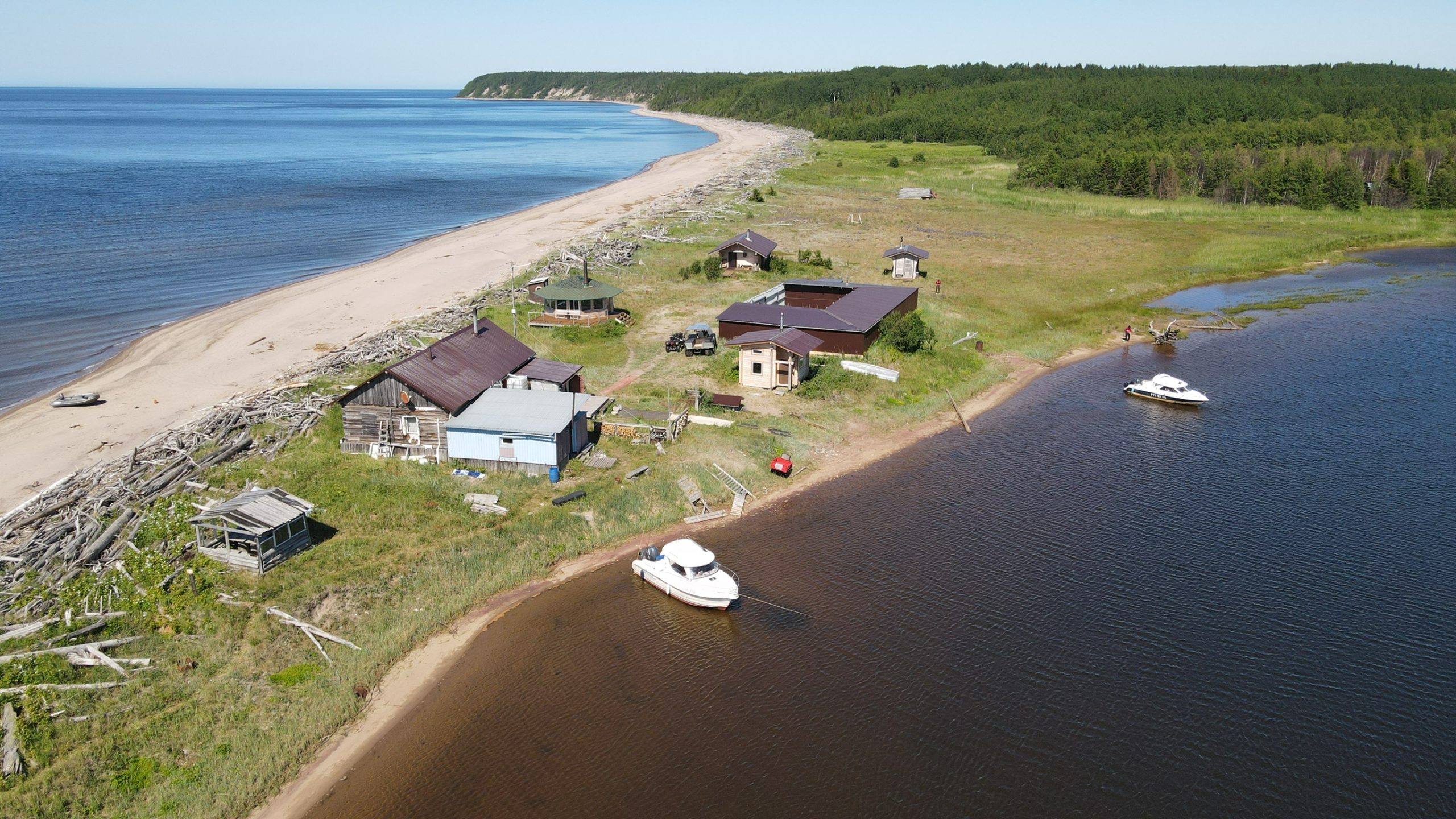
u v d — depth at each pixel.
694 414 55.91
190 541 38.59
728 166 193.12
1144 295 93.44
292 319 76.81
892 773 28.58
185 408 57.09
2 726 28.22
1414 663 34.12
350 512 42.19
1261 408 61.78
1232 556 41.91
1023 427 58.28
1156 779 28.39
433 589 37.75
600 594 38.59
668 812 27.12
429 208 143.88
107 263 99.56
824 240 114.69
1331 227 130.12
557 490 45.97
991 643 35.12
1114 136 191.38
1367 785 28.28
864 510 46.25
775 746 29.75
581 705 31.75
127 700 30.12
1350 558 41.75
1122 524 44.97
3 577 36.09
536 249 105.94
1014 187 161.75
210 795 27.30
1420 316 85.06
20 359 67.81
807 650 34.75
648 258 99.31
